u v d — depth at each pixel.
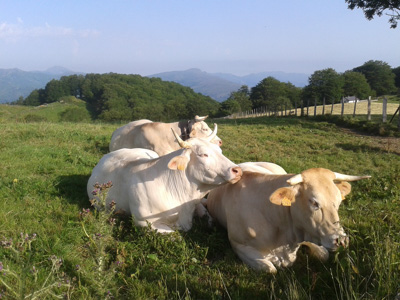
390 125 11.12
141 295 2.29
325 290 2.29
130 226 3.25
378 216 3.45
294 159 6.34
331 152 7.24
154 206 3.14
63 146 6.36
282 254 2.67
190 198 3.14
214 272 2.60
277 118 15.95
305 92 50.91
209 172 2.98
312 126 12.31
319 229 2.31
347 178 2.50
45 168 4.85
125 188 3.30
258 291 2.32
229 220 2.88
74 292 2.26
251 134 9.35
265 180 2.77
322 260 2.59
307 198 2.35
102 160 3.85
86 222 3.13
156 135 5.51
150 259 2.71
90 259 2.66
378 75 55.41
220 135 8.86
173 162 2.93
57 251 2.71
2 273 2.33
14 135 7.06
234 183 3.01
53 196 3.91
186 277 2.51
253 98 56.97
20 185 4.12
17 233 2.96
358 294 2.07
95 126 9.48
